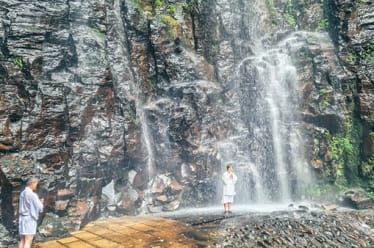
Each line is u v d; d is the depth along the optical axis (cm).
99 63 1811
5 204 1356
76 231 1452
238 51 2405
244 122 2267
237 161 2152
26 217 1109
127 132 1852
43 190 1418
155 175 2000
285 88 2339
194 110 2084
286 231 1388
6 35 1577
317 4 2547
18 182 1347
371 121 2069
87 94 1717
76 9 1869
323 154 2205
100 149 1733
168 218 1677
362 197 1958
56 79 1684
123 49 2058
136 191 1873
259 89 2319
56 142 1527
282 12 2670
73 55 1786
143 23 2166
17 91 1485
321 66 2300
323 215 1656
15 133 1417
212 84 2253
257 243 1263
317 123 2256
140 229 1458
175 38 2234
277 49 2453
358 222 1625
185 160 2028
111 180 1797
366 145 2081
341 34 2325
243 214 1723
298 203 2097
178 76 2159
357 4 2289
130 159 1878
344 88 2228
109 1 2059
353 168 2138
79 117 1650
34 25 1644
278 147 2230
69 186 1551
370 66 2145
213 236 1338
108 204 1738
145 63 2155
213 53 2350
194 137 2041
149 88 2145
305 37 2411
